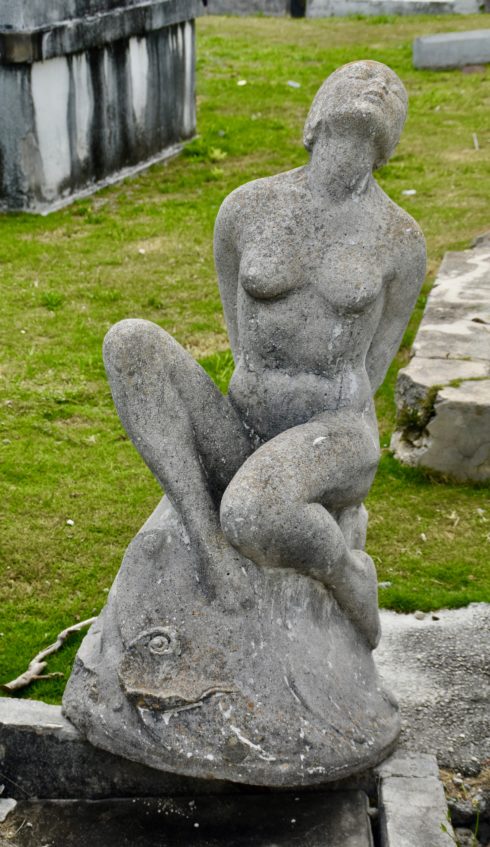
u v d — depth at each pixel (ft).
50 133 32.35
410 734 11.34
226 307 10.68
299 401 9.96
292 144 39.40
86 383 21.94
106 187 35.17
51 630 14.44
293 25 64.03
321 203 9.66
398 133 9.73
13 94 31.12
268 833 9.68
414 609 14.40
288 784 9.43
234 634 9.66
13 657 13.89
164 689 9.47
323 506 9.55
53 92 32.07
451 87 47.09
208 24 64.64
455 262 25.32
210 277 27.68
